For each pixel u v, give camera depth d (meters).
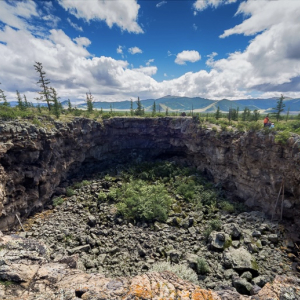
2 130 25.81
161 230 27.81
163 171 50.16
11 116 31.06
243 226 28.25
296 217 28.23
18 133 28.05
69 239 25.22
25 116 34.91
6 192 26.11
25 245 11.60
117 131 57.97
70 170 46.75
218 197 37.97
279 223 28.89
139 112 75.62
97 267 20.64
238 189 38.50
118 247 24.14
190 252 23.12
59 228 27.62
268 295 9.14
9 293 8.30
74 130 43.06
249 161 34.47
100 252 23.27
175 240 25.64
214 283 17.97
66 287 8.73
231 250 22.02
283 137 28.72
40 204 33.16
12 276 9.03
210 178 47.22
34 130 30.98
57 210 33.41
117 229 28.06
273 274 19.73
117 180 45.66
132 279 9.41
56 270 9.95
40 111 50.78
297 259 21.69
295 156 26.52
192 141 52.38
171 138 59.28
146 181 46.31
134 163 56.53
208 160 47.56
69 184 43.16
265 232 26.86
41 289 8.62
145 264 20.78
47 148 34.47
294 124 37.53
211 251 23.08
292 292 9.23
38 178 31.78
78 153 46.84
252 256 21.31
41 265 10.20
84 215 31.56
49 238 25.28
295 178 27.20
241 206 34.97
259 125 34.25
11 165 27.94
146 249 23.66
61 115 49.00
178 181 44.28
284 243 24.73
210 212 32.53
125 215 31.08
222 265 20.80
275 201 30.58
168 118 58.75
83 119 47.47
